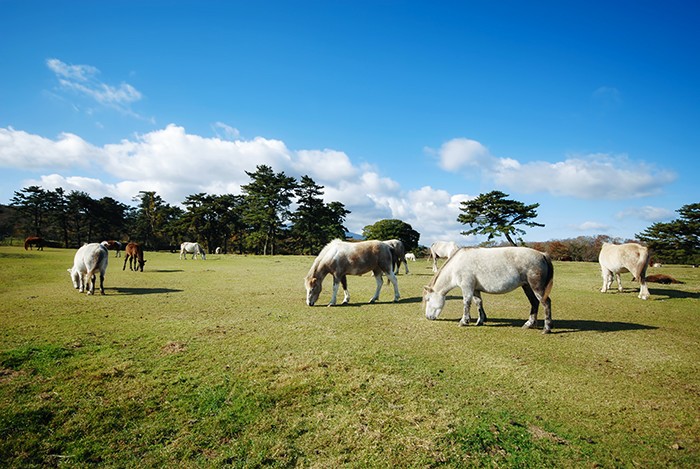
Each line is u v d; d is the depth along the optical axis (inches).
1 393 168.1
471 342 255.4
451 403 163.3
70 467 120.5
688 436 139.4
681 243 1528.1
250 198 2144.4
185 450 129.4
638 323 315.6
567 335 275.0
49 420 147.5
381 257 412.8
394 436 137.6
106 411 153.5
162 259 1179.9
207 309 362.9
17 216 2682.1
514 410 158.2
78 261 444.8
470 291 301.6
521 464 122.0
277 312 353.4
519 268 284.7
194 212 2285.9
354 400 165.2
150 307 368.5
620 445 133.6
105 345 238.2
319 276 395.2
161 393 170.4
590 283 601.3
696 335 275.7
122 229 2854.3
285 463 122.9
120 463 122.8
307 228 2146.9
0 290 468.1
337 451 129.2
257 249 2389.3
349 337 265.7
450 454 127.0
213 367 202.5
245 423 146.0
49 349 224.4
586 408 160.6
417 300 427.8
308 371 197.3
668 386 183.8
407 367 205.3
